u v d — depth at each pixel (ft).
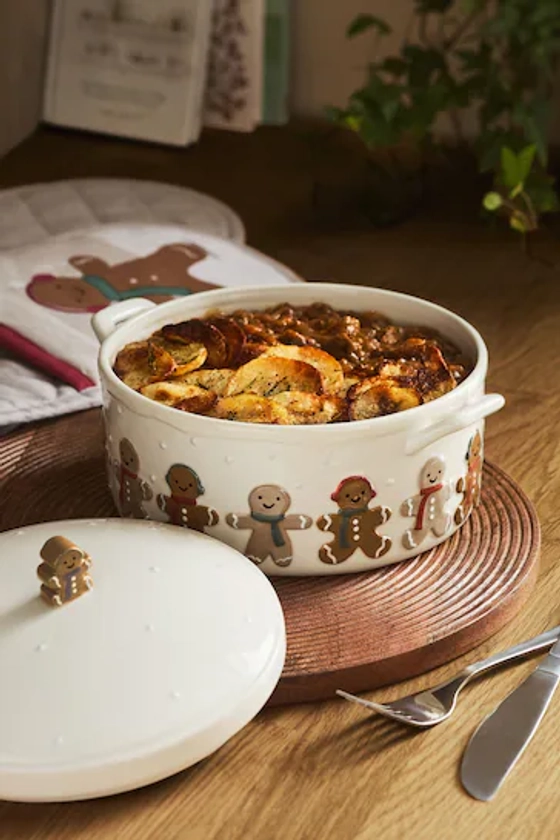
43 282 4.80
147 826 3.13
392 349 3.79
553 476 4.16
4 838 3.11
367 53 6.73
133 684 3.11
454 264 5.45
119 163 6.44
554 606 3.68
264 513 3.50
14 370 4.46
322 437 3.42
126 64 6.66
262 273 4.97
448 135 6.72
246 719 3.14
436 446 3.54
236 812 3.15
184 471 3.51
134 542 3.38
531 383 4.65
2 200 5.80
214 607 3.25
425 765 3.25
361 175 6.32
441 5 5.93
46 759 3.02
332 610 3.53
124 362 3.70
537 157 5.97
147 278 4.88
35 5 6.68
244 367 3.63
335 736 3.31
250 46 6.64
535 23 5.53
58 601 3.21
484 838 3.10
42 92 6.88
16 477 4.01
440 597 3.58
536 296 5.22
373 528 3.56
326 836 3.11
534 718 3.31
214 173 6.35
